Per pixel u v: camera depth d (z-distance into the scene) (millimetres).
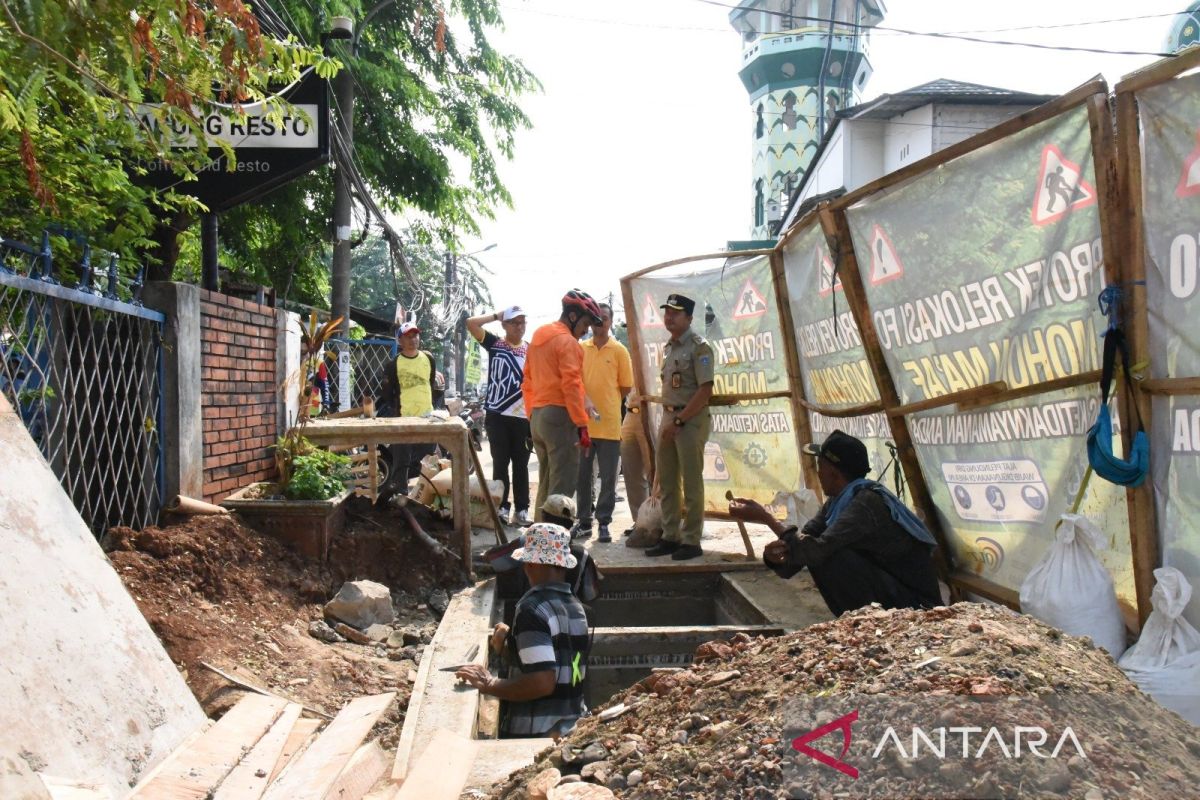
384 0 15141
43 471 3752
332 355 14086
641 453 8625
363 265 38406
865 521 4855
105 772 2955
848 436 5223
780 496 6945
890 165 23891
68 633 3246
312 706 4312
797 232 6629
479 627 5633
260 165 7590
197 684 4188
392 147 16734
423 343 30453
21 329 4484
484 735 4246
